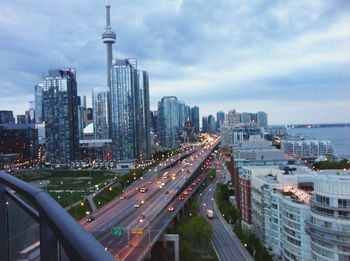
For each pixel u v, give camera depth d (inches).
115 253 3740.2
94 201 7559.1
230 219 6437.0
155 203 6707.7
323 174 3782.0
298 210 3715.6
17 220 422.3
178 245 4665.4
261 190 4758.9
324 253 3262.8
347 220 3120.1
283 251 4067.4
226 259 4655.5
